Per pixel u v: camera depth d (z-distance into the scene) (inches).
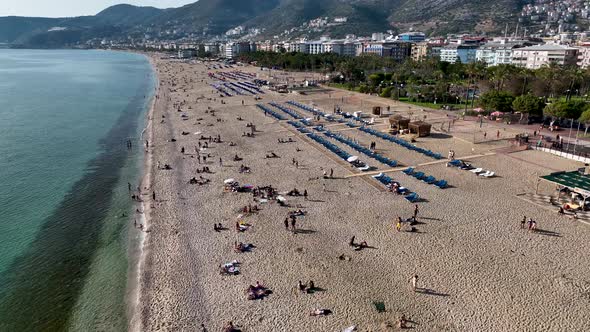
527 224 1863.9
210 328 1288.1
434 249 1680.6
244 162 2807.6
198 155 2960.1
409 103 5044.3
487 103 4013.3
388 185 2310.5
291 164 2748.5
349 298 1396.4
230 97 5743.1
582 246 1683.1
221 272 1556.3
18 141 3575.3
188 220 1983.3
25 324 1354.6
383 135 3420.3
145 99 5999.0
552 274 1508.4
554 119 3809.1
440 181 2331.4
